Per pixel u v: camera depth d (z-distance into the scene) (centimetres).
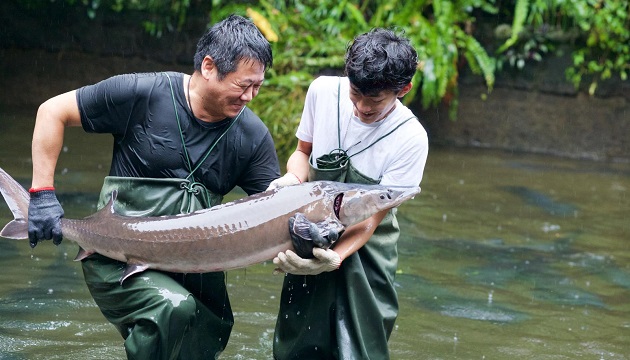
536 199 1213
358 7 1612
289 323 573
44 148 525
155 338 504
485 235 1012
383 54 493
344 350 545
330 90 554
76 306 719
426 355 666
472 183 1286
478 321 746
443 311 765
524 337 716
